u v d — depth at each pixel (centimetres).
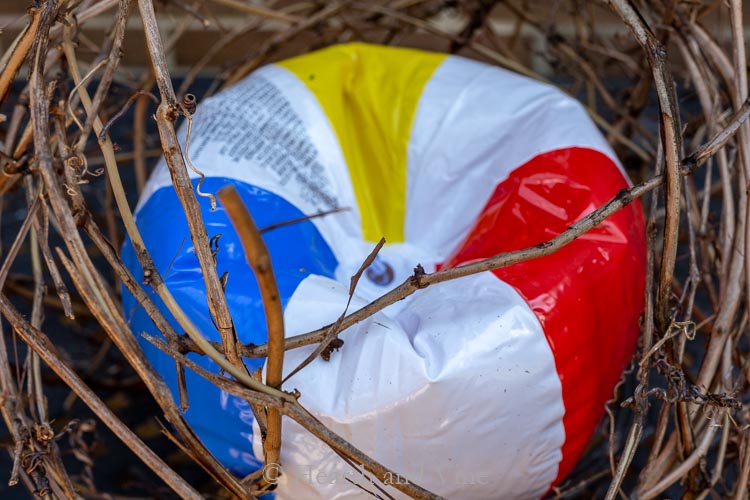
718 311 78
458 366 66
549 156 85
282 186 88
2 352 71
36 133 59
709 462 97
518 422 69
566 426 73
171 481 60
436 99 97
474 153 94
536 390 69
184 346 61
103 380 117
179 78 199
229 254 76
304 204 89
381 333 67
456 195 94
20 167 76
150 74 105
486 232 87
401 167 97
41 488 68
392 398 65
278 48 123
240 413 69
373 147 98
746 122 73
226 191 45
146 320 77
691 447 73
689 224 77
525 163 87
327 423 66
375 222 96
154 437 111
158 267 76
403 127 97
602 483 99
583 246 75
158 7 110
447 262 91
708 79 88
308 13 148
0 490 101
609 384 77
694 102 144
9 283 116
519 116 93
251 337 69
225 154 87
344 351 67
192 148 88
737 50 75
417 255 93
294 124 94
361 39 132
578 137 86
